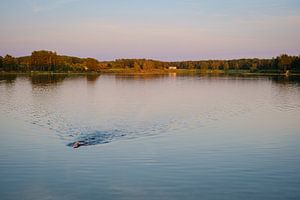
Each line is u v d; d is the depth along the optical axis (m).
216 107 43.00
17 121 32.25
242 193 14.49
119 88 77.62
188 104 46.31
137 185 15.40
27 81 102.12
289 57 171.88
